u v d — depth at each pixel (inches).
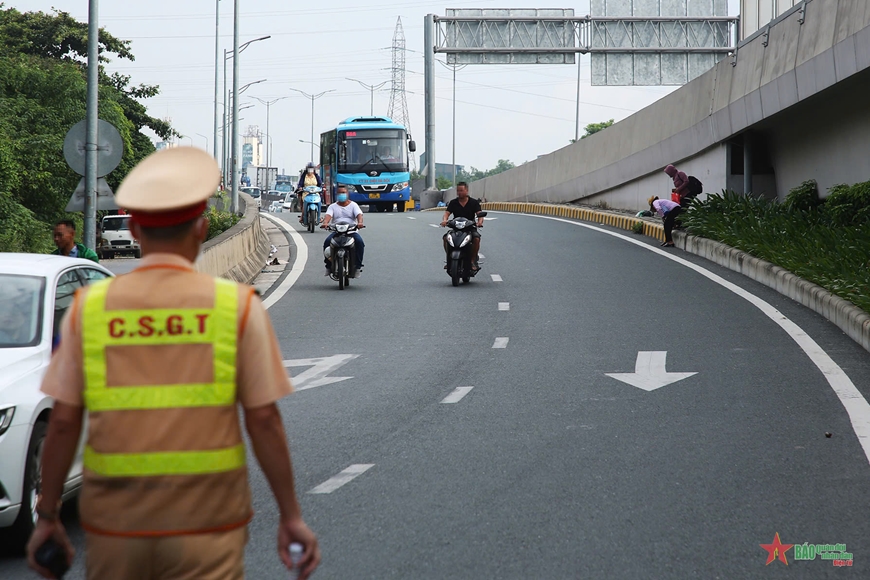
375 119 3587.6
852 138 1676.9
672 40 3417.8
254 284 1508.4
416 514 490.9
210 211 2219.5
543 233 2119.8
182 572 227.5
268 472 235.8
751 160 2028.8
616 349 948.0
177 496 226.5
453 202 1437.0
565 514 487.2
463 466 575.8
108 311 231.1
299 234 2273.6
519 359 912.9
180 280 233.5
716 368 848.9
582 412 708.7
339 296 1350.9
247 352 232.2
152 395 228.1
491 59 3538.4
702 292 1293.1
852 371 820.0
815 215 1638.8
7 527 456.1
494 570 414.6
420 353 954.1
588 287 1368.1
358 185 3412.9
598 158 2755.9
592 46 3444.9
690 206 1867.6
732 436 634.8
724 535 455.5
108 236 3454.7
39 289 537.6
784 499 508.1
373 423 685.9
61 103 3213.6
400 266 1664.6
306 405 748.0
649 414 698.8
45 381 232.7
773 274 1315.2
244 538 236.8
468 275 1434.5
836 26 1541.6
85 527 230.2
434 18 3548.2
